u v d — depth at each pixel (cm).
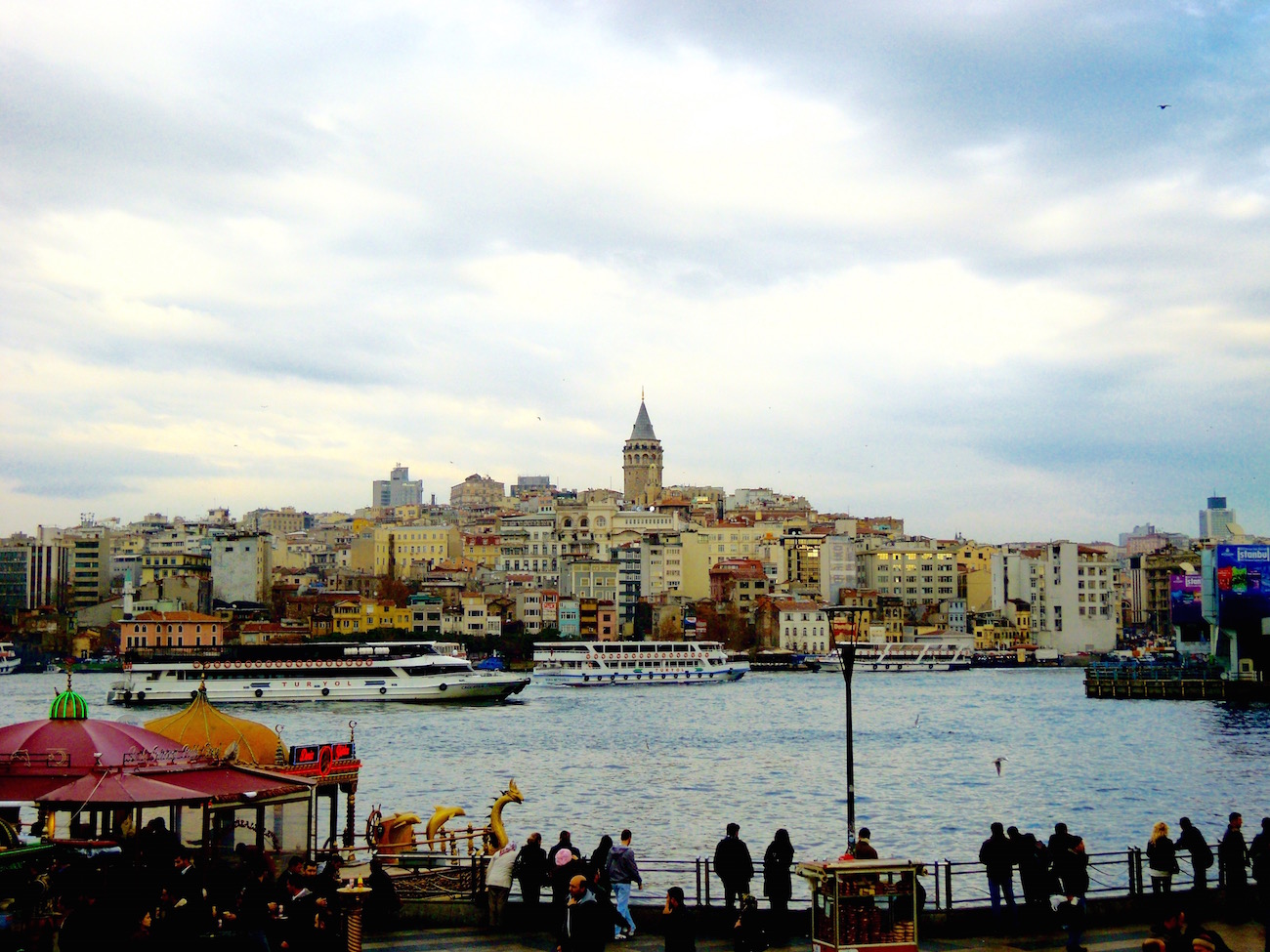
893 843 9119
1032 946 4297
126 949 3541
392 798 11144
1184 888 6016
